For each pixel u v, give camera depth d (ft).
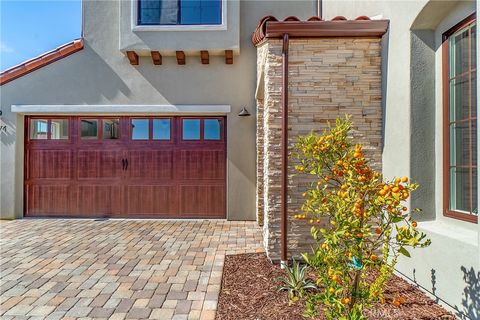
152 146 29.76
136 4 27.58
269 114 17.28
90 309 12.53
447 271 11.71
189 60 28.84
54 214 29.63
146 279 15.37
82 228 25.67
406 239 9.57
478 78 9.80
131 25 27.43
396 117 15.30
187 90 28.84
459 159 13.01
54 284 14.84
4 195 28.89
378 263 10.05
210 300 13.12
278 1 28.84
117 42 28.86
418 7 13.47
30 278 15.53
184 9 27.86
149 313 12.20
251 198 28.71
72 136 29.73
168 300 13.20
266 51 18.29
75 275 15.88
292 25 16.60
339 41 17.15
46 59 28.58
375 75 17.08
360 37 17.06
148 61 28.84
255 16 28.84
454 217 13.06
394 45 15.52
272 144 17.26
